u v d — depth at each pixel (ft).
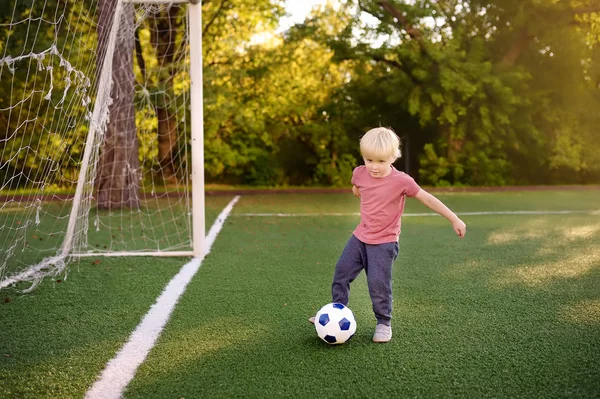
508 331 10.22
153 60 42.78
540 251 18.21
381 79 52.37
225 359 8.89
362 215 9.99
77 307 11.78
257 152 49.65
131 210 28.19
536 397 7.55
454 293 12.96
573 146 51.08
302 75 53.21
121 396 7.64
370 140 9.39
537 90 51.65
